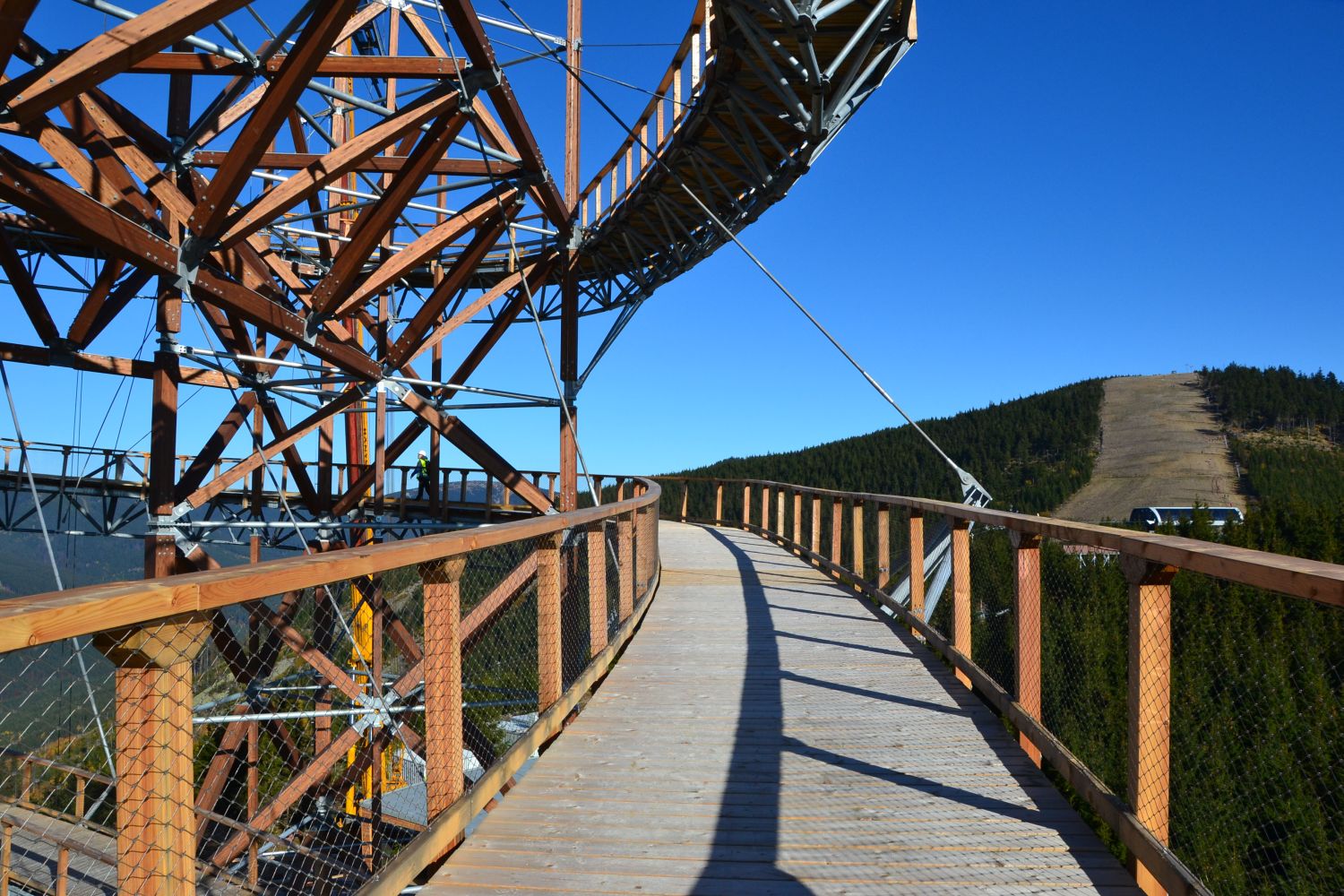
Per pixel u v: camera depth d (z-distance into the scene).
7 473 20.64
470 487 26.30
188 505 12.07
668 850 3.50
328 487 18.06
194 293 8.78
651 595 9.65
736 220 14.19
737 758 4.61
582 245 16.23
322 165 9.02
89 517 21.19
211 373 14.21
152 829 1.83
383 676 12.67
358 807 10.76
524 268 16.39
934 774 4.34
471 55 9.47
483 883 3.21
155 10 6.57
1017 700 4.60
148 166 9.41
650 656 7.06
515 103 10.56
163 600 1.77
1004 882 3.20
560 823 3.77
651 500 8.81
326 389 14.52
